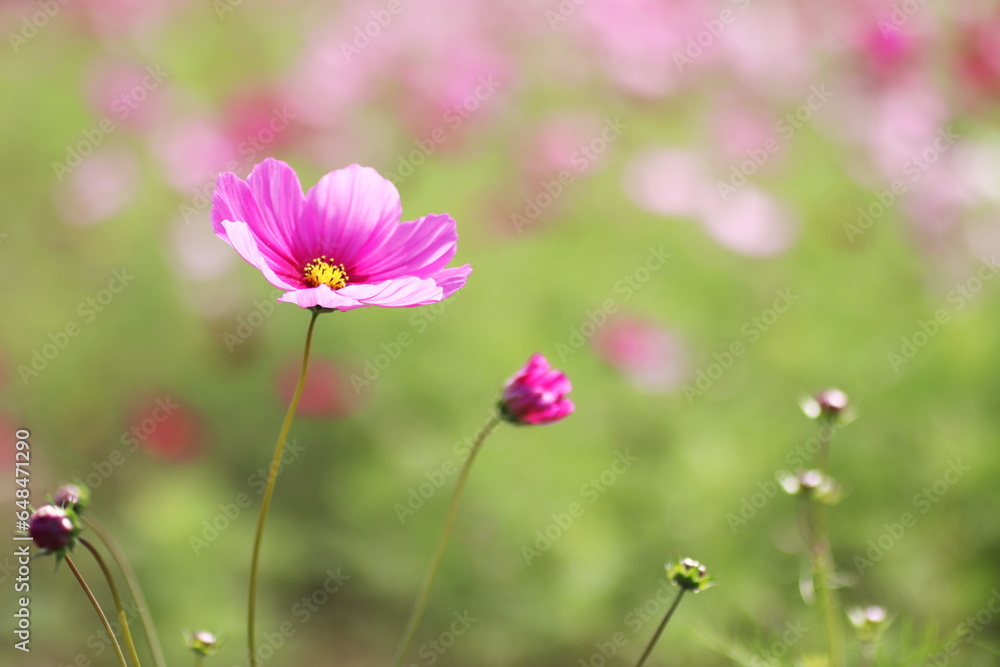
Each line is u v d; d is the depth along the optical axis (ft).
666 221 6.18
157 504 4.59
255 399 5.41
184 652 4.44
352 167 3.61
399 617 4.69
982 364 5.16
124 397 5.33
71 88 6.97
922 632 4.43
